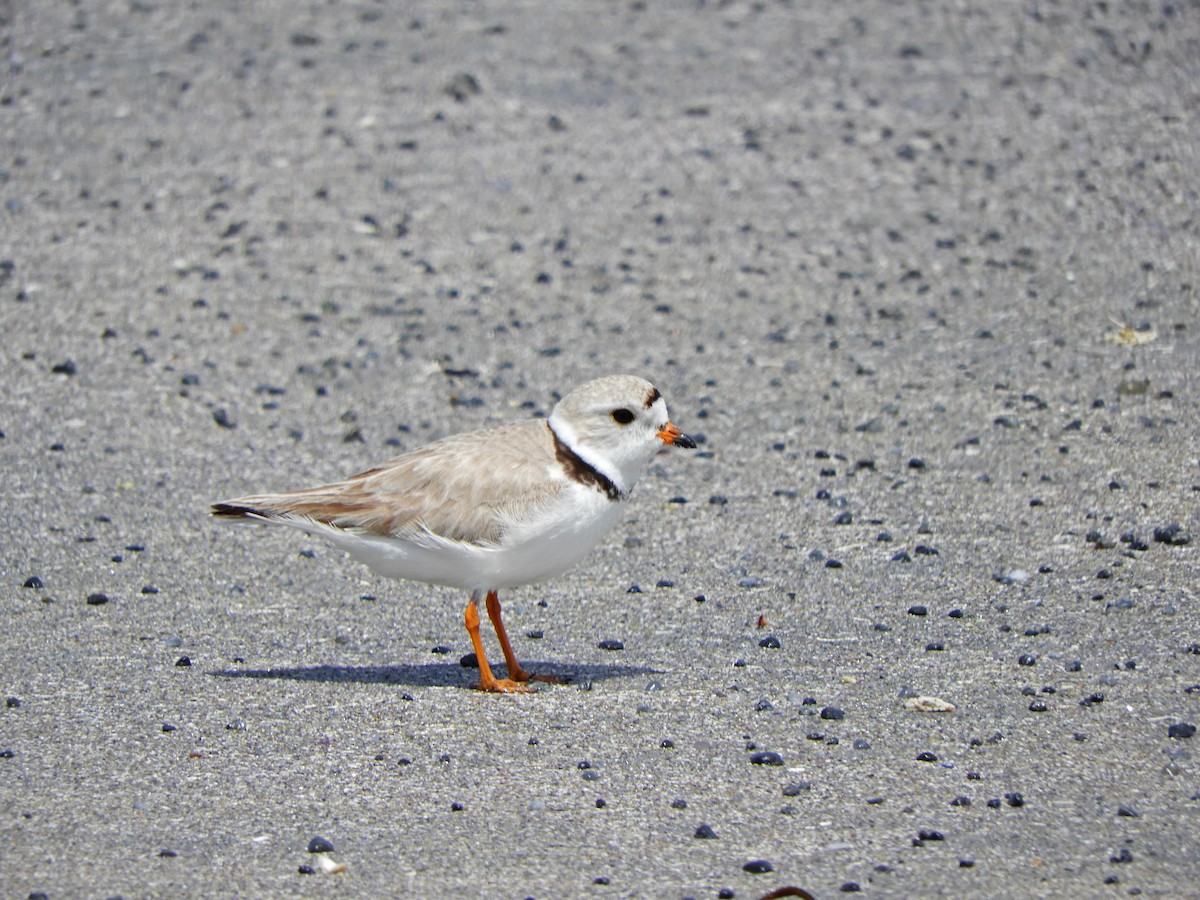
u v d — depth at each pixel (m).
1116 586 10.82
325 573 11.63
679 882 6.99
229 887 6.94
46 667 9.70
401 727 8.81
